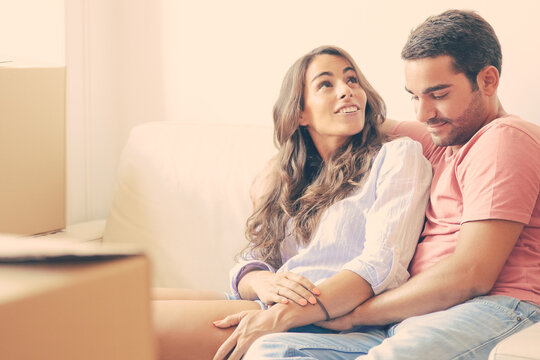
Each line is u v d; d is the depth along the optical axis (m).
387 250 1.20
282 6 1.92
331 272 1.29
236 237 1.60
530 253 1.14
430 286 1.12
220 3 2.05
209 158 1.71
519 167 1.12
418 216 1.26
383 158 1.33
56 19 2.15
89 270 0.24
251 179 1.62
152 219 1.73
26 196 1.76
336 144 1.43
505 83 1.53
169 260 1.68
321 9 1.84
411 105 1.69
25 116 1.73
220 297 1.41
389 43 1.71
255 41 1.99
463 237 1.13
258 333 1.15
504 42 1.52
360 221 1.31
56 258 0.24
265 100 2.00
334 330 1.21
